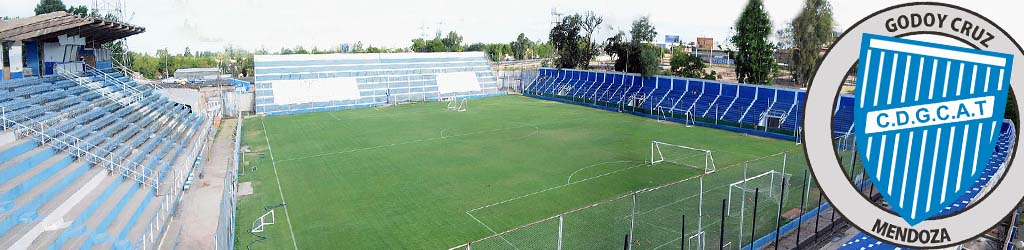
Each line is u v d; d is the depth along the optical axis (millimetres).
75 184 20594
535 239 19672
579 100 61875
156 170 26078
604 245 18906
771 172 23219
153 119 35781
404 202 24625
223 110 53469
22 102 28609
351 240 20250
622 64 68062
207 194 25828
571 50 83125
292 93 57438
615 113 54219
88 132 27672
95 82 39312
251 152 35625
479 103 62156
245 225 21797
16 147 21656
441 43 132125
